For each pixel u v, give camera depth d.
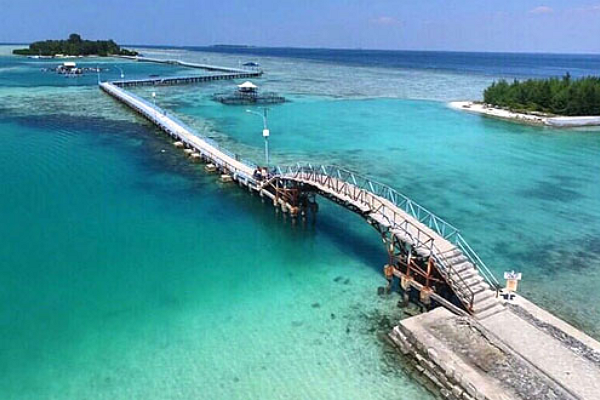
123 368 17.70
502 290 21.14
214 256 26.77
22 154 46.00
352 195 26.66
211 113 72.81
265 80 127.94
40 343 19.02
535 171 43.81
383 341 19.23
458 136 59.16
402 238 21.88
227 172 40.88
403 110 78.75
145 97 88.19
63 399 16.19
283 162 45.69
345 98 92.69
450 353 16.72
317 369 17.66
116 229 30.03
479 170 44.06
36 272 24.47
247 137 56.75
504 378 15.62
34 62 178.62
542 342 17.48
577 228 30.78
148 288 23.22
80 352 18.53
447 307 19.95
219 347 18.89
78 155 46.59
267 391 16.59
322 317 20.94
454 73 169.38
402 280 21.97
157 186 38.50
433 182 40.28
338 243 28.80
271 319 20.78
